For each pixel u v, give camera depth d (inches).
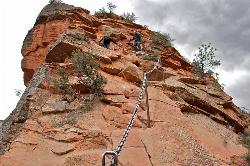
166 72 685.3
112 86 589.9
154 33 895.1
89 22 812.0
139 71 653.3
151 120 507.8
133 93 579.5
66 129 487.5
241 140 597.0
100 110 537.0
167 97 587.2
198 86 713.0
